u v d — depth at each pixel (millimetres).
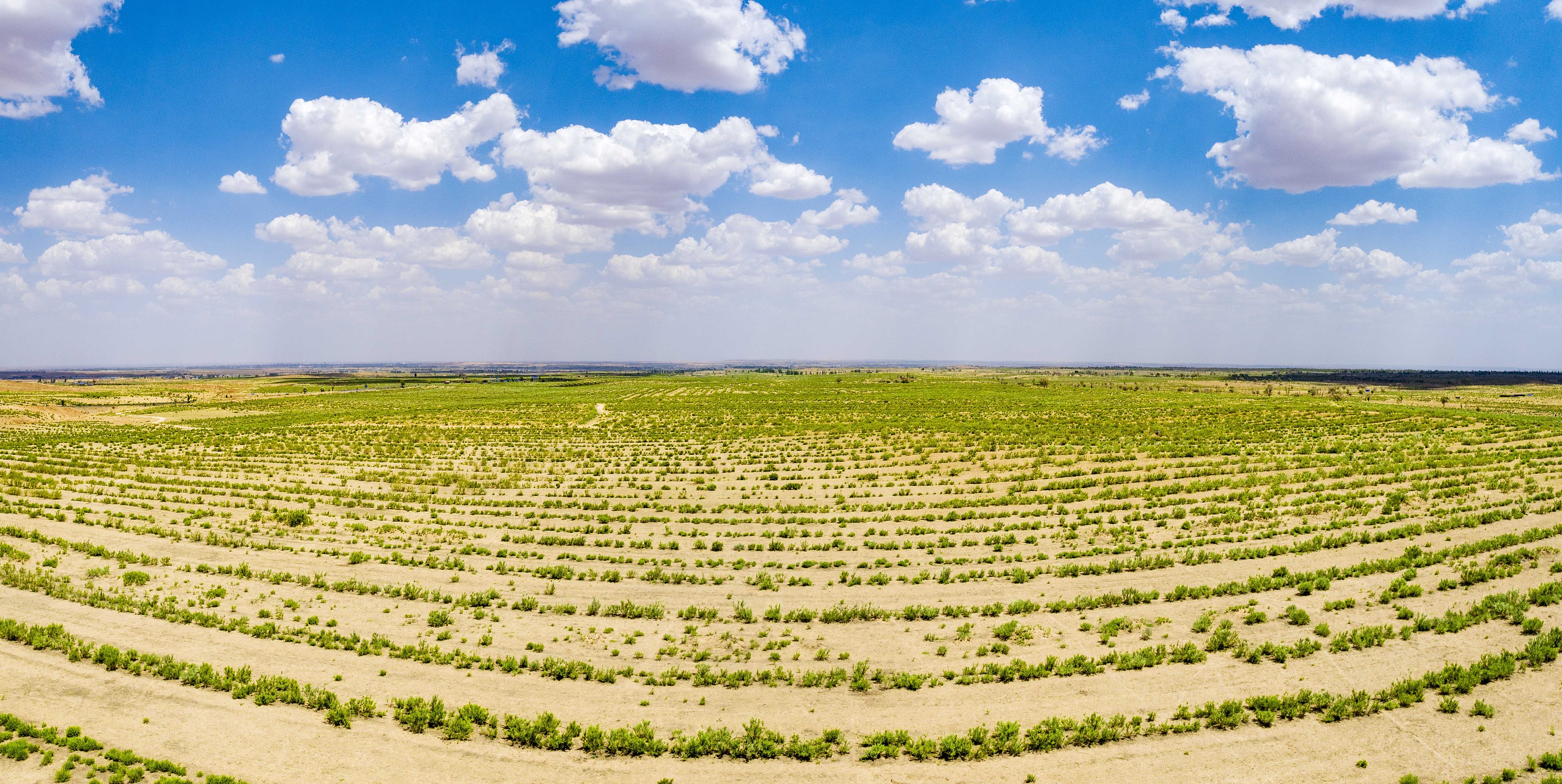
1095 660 18000
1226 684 16578
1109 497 38781
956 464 52781
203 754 13688
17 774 12672
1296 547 27172
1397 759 13523
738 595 23516
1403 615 20062
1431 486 38594
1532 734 14094
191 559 26672
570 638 19844
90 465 51969
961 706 15953
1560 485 38188
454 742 14500
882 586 24188
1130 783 13055
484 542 30500
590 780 13297
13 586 22594
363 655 18469
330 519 34125
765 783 13227
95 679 16516
